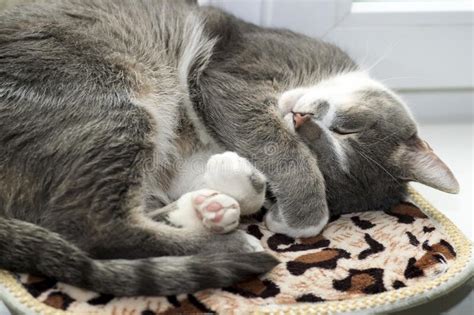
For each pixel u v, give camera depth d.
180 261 0.67
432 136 0.94
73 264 0.67
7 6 0.84
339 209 0.78
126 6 0.80
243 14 0.91
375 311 0.66
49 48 0.73
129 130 0.72
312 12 0.92
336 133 0.78
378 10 0.92
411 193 0.81
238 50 0.82
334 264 0.70
